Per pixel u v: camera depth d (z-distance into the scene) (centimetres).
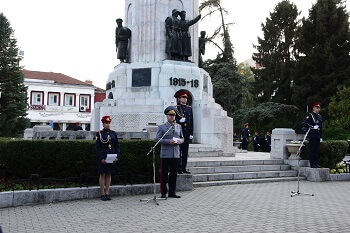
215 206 870
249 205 884
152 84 1773
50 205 897
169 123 981
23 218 757
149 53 1830
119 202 925
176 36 1811
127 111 1716
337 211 820
